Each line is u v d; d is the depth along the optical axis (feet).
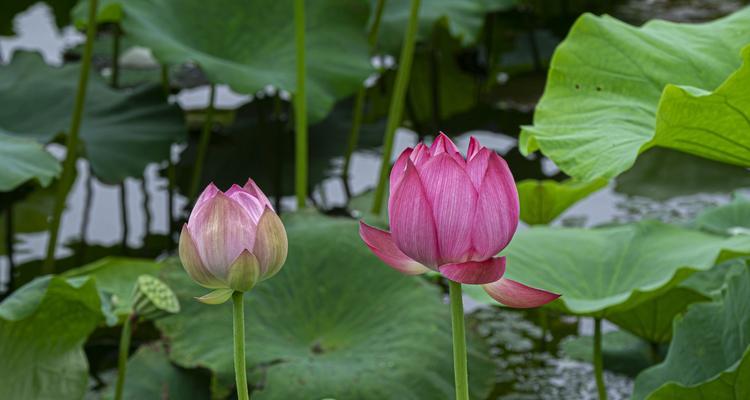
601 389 8.91
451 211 6.20
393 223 6.28
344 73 13.64
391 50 17.33
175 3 14.21
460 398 6.40
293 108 17.48
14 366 8.47
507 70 20.80
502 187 6.20
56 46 20.53
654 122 8.13
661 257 8.82
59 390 8.60
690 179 15.37
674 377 8.03
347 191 15.44
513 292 6.27
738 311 7.87
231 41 14.05
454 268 6.18
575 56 8.52
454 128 17.83
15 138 11.67
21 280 12.91
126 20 13.39
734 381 7.47
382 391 8.79
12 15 22.86
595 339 8.84
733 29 8.71
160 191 15.64
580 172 7.83
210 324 9.42
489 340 11.55
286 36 14.05
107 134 13.69
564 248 9.13
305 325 9.51
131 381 9.40
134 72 19.29
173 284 9.73
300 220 10.43
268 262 6.41
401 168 6.32
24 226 14.46
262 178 15.92
